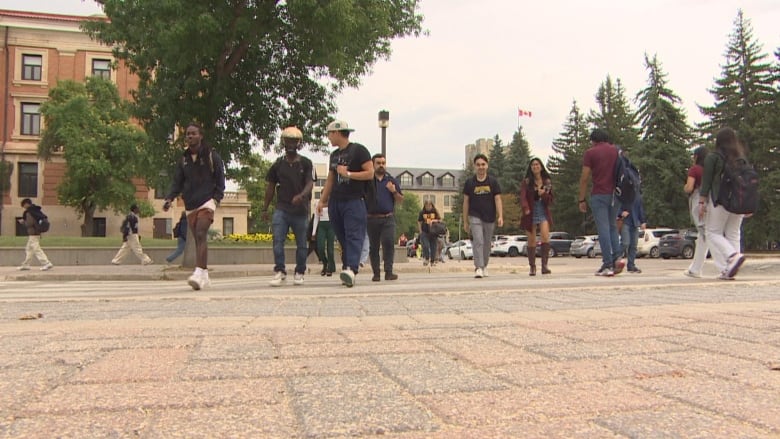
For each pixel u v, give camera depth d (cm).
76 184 3303
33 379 209
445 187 11312
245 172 1438
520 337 305
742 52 3666
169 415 169
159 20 1089
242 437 150
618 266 820
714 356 255
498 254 4250
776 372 224
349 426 159
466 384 206
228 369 229
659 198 3875
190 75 1229
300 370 229
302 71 1386
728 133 687
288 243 1872
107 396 188
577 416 169
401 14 1510
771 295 539
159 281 1066
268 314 421
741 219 712
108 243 1864
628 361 245
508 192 6200
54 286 877
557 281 733
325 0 1166
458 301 504
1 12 3575
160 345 283
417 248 4034
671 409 175
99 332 324
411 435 153
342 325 355
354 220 694
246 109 1351
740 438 150
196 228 701
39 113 3600
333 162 697
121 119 3372
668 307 437
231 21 1157
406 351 268
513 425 161
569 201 5016
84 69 3700
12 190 3581
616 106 5141
